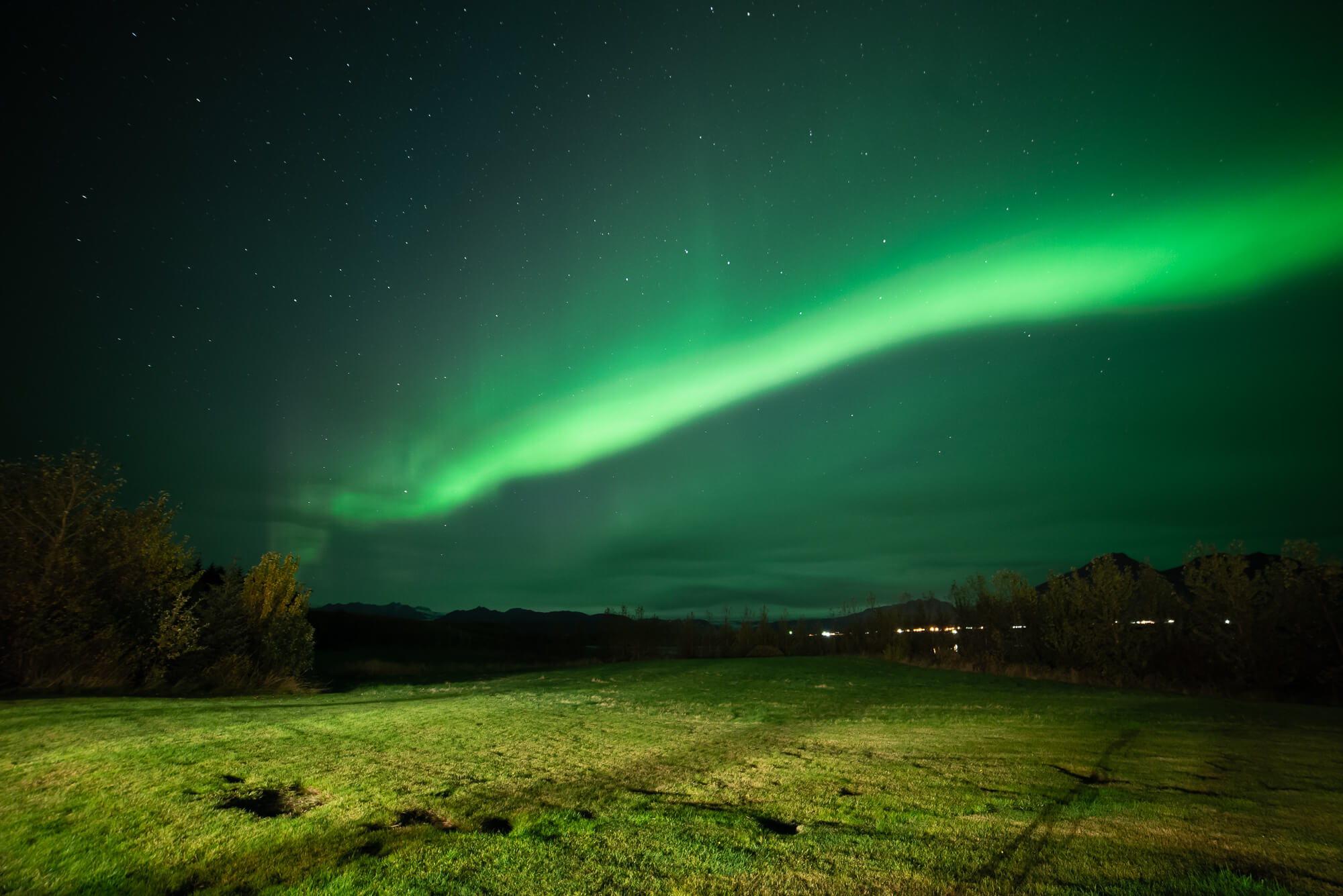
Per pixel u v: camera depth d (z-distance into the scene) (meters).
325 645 44.88
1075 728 13.05
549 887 4.66
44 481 16.28
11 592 15.20
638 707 16.56
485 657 44.72
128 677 17.27
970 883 4.58
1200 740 11.43
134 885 4.72
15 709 11.52
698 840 5.69
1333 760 9.48
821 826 6.12
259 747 9.46
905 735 12.27
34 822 5.86
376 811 6.59
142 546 18.11
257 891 4.63
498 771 8.66
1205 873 4.70
